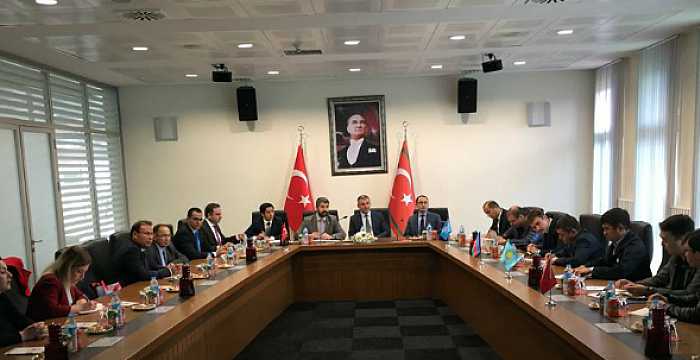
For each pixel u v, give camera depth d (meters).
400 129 6.99
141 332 2.32
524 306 2.65
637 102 5.80
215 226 5.45
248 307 3.99
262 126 7.01
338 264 5.20
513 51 5.49
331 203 7.03
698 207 4.69
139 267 3.62
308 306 5.05
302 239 5.21
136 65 5.50
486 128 6.99
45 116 5.40
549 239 4.54
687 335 2.04
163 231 4.11
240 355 3.73
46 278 2.69
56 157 5.52
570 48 5.45
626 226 3.22
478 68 6.42
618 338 2.03
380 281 5.20
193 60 5.36
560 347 2.49
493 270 3.52
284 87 6.99
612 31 4.73
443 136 6.98
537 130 6.99
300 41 4.71
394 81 6.96
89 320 2.56
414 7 3.81
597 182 6.82
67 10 3.57
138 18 3.81
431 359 3.52
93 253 3.66
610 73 6.36
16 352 2.10
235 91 6.98
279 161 7.02
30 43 4.43
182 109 7.00
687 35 4.86
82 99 6.16
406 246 4.98
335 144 6.99
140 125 7.00
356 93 6.97
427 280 5.17
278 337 4.12
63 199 5.62
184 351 2.88
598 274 3.17
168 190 7.04
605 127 6.55
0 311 2.33
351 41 4.78
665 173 5.24
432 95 6.96
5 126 4.74
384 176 7.01
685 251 2.40
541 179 7.00
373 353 3.68
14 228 4.81
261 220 5.87
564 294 2.81
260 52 5.10
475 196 7.01
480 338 3.92
